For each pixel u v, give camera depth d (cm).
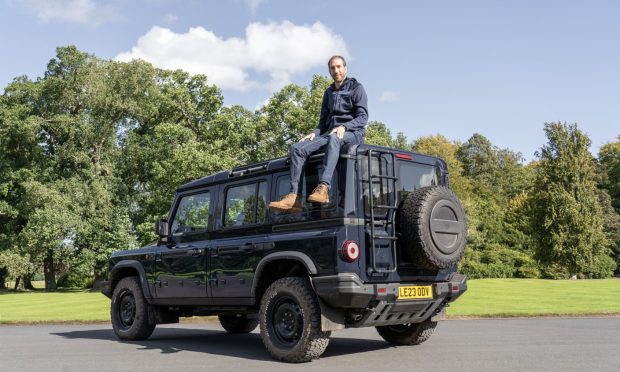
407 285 633
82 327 1170
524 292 2041
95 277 4272
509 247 5069
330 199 622
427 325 736
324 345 617
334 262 598
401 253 639
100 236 3894
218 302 748
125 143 4303
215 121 3709
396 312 639
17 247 3947
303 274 673
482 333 895
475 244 4641
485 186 6656
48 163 4303
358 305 594
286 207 631
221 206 772
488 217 5062
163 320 877
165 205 3625
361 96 693
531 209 4584
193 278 783
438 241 619
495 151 7669
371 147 639
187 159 3284
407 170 677
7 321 1270
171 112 4003
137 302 878
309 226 641
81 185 3984
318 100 3412
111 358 672
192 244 804
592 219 4381
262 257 678
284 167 692
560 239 4325
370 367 570
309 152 648
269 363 616
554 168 4512
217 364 613
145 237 3766
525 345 732
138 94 4134
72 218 3772
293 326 631
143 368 591
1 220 4512
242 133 3606
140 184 4447
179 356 686
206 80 4038
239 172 754
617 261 5384
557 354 644
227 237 751
